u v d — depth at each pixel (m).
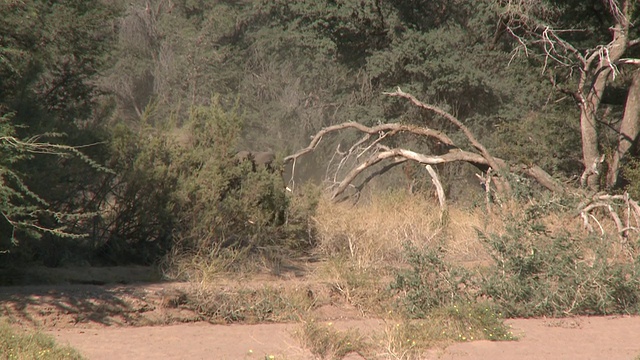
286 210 12.92
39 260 10.85
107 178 11.52
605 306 10.55
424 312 10.00
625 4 18.17
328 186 20.42
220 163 12.13
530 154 20.67
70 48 16.58
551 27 21.34
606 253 11.08
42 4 13.52
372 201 16.08
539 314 10.33
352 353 7.85
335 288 10.43
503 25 22.05
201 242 11.41
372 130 19.88
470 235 13.38
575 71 21.41
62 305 9.20
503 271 10.66
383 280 10.91
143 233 11.59
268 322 9.74
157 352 7.81
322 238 12.92
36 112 11.04
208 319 9.66
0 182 8.85
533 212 11.25
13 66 11.04
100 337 8.52
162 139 12.05
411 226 13.71
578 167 21.31
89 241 11.39
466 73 23.70
